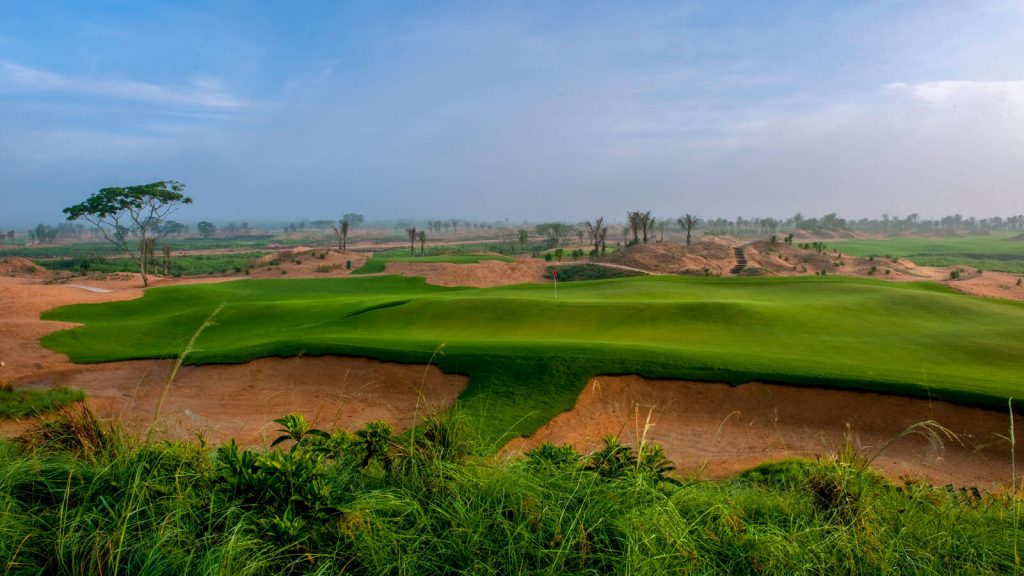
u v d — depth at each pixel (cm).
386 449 524
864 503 482
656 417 1706
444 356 2064
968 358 2156
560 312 3042
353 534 385
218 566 331
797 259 9875
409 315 3125
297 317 3459
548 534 404
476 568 366
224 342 2831
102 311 4175
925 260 13462
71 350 2673
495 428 1557
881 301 3284
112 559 338
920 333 2547
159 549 351
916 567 406
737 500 504
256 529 379
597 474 477
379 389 1941
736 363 1908
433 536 391
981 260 14162
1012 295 5600
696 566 380
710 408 1734
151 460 465
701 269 8600
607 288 4662
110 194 7125
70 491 416
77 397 1778
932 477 1322
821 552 406
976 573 407
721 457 1446
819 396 1720
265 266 8325
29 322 3203
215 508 397
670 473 1276
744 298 3688
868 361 2100
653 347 2145
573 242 19725
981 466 1373
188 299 4794
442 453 514
